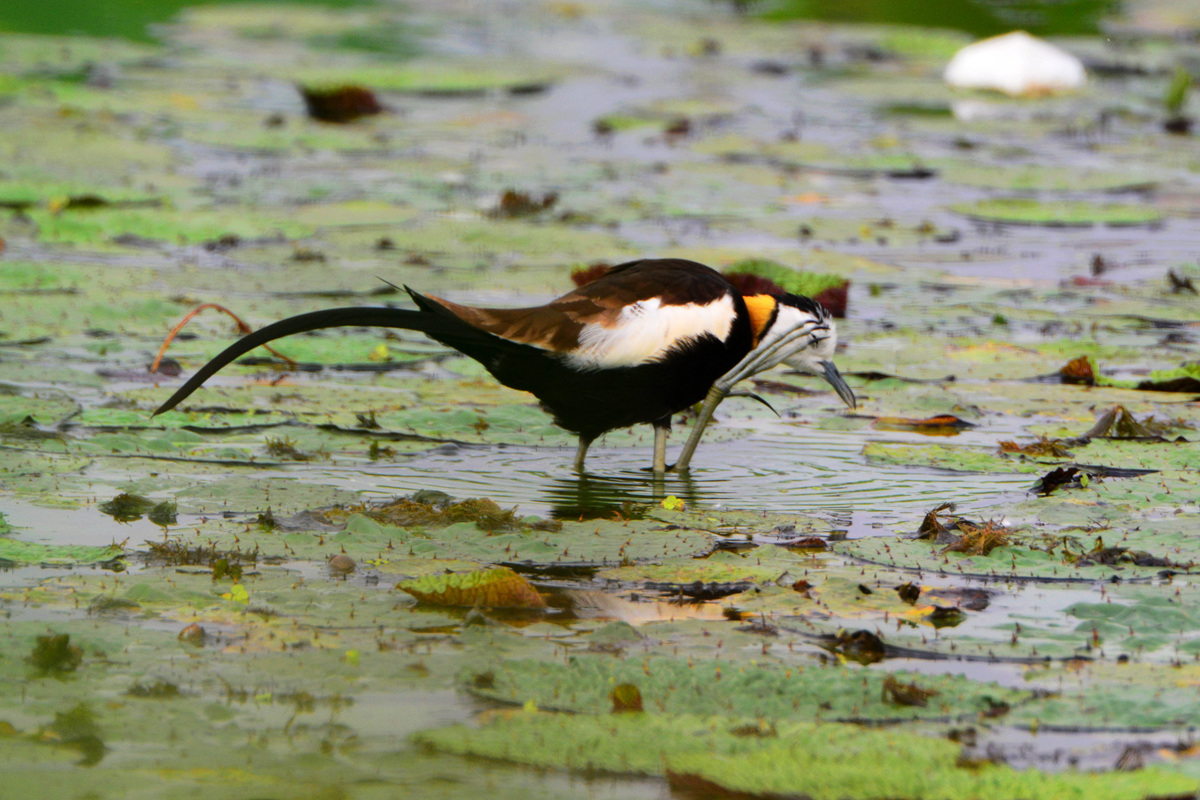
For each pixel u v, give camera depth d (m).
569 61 35.69
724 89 32.69
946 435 12.11
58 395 12.13
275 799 5.78
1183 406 12.90
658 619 7.86
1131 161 26.16
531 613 7.91
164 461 10.66
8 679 6.81
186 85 30.92
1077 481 10.68
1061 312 16.44
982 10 44.47
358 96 28.30
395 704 6.66
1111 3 45.31
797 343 11.30
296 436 11.41
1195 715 6.68
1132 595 8.27
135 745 6.21
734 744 6.24
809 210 21.80
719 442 11.89
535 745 6.23
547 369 10.49
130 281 16.28
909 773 5.95
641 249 18.55
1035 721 6.61
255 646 7.28
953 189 23.89
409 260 17.62
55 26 37.62
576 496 10.32
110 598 7.85
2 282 15.89
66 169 22.03
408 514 9.52
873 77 34.56
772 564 8.77
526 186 22.56
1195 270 18.33
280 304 15.59
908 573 8.66
